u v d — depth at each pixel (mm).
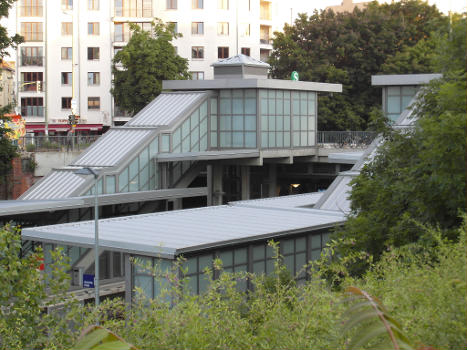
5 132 33125
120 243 19859
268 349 4645
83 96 69625
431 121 11789
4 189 39406
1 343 7824
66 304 8547
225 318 5070
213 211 27562
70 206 31719
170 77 54688
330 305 4629
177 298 5680
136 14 70500
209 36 71562
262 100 43531
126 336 5262
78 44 69438
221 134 44000
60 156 42906
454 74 12695
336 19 61469
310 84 46500
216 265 6230
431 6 62656
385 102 35156
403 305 4641
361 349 3357
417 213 13211
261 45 74562
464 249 5227
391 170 15047
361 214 15312
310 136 47719
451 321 4168
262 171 50219
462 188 11469
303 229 23031
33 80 69250
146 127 38938
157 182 38594
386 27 59312
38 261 9453
